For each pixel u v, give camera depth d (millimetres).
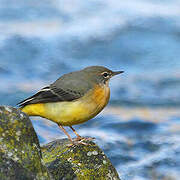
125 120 16859
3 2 26094
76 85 10148
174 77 20438
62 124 10375
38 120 16609
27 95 18016
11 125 7652
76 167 8891
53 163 9102
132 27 24453
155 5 26672
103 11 25781
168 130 16047
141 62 21844
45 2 26219
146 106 18125
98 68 10672
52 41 22953
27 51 22016
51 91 10195
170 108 18000
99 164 8992
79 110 10047
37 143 7797
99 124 16672
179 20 25016
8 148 7453
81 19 25078
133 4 26672
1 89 18453
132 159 13992
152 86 19859
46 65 20969
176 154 14203
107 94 10570
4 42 22422
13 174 7277
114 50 22531
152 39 23547
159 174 13102
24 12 25375
